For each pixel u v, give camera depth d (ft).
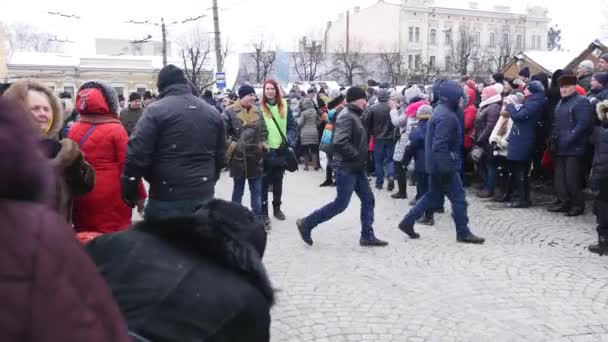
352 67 177.27
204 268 6.34
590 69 32.04
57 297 3.88
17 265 3.78
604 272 18.47
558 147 26.63
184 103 13.79
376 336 13.79
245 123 23.99
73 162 11.07
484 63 204.03
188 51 148.05
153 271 6.16
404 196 32.17
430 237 23.29
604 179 20.16
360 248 21.68
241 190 24.63
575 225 24.86
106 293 4.29
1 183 3.94
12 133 4.04
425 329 14.19
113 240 6.57
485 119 30.68
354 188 21.47
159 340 5.76
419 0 230.89
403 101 35.81
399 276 18.31
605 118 20.11
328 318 14.89
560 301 15.99
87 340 3.97
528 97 27.32
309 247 21.89
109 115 14.33
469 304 15.81
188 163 13.71
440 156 21.61
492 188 31.07
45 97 11.59
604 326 14.34
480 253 20.79
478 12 243.19
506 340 13.53
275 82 25.93
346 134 20.70
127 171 13.50
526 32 254.68
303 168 46.47
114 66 138.00
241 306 6.24
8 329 3.69
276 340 13.58
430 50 234.58
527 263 19.48
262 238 7.18
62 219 4.24
